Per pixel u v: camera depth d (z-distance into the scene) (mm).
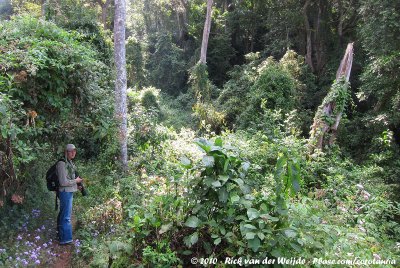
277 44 22500
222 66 27359
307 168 7914
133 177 7008
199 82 22141
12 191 4594
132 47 27188
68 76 4426
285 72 15656
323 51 21047
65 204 4758
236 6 27031
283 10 21375
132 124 9688
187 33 30422
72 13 12812
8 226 4512
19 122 3867
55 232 5020
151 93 20141
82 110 4883
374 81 12102
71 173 4867
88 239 4719
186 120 20266
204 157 3342
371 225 5250
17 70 3883
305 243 3256
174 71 28109
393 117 11977
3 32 4469
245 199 3314
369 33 11992
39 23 4859
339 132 13531
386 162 11680
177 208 3562
